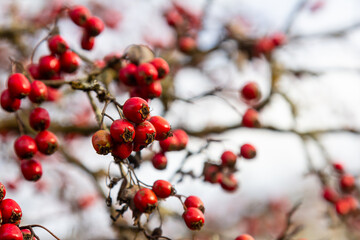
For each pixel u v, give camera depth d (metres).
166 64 0.43
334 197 0.63
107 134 0.38
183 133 0.44
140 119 0.38
